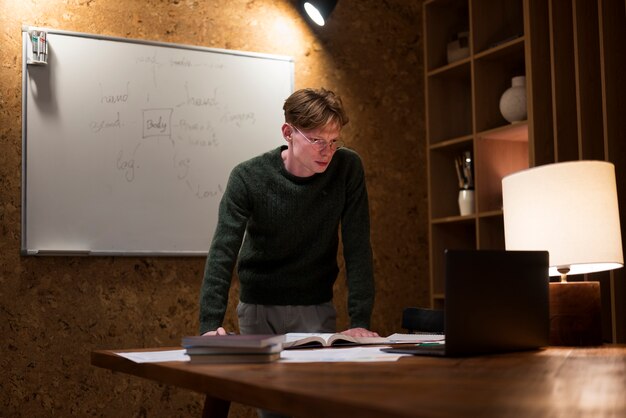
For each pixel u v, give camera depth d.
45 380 3.50
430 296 4.48
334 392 1.00
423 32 4.62
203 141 3.91
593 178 1.95
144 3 3.84
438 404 0.88
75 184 3.62
